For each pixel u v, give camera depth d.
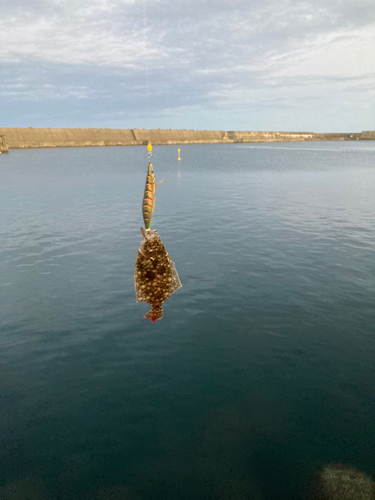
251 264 12.84
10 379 7.29
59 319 9.42
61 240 16.11
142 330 8.91
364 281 11.28
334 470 5.23
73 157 80.62
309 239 15.74
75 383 7.18
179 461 5.55
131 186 33.50
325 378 7.20
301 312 9.53
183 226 18.30
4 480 5.26
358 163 60.19
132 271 12.43
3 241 16.05
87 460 5.58
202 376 7.33
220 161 66.31
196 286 11.08
